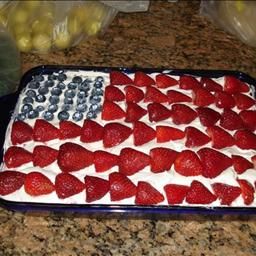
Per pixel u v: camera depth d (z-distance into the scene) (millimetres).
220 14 603
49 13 538
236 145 429
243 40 588
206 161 402
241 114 455
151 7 635
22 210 381
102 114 440
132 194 383
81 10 548
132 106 442
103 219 399
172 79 478
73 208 374
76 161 396
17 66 480
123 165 399
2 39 465
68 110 449
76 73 485
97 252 378
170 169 403
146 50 568
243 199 386
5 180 382
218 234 394
